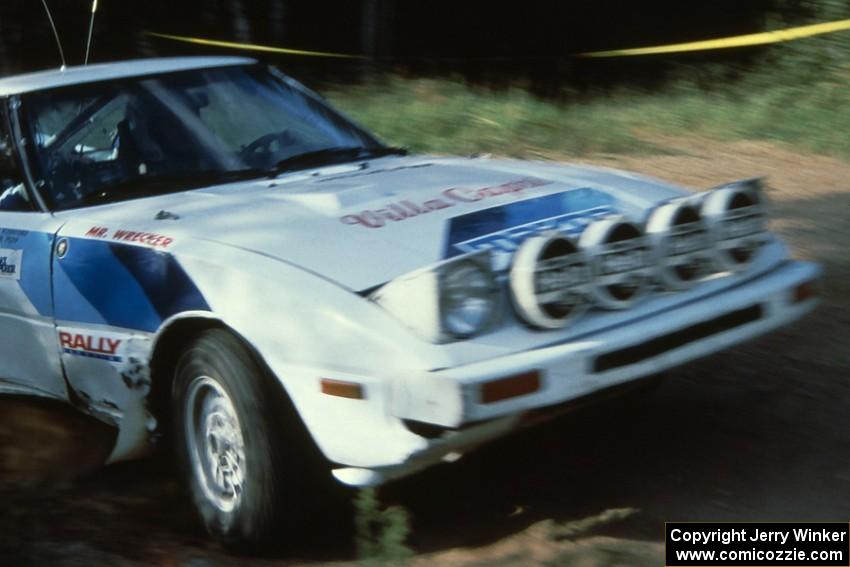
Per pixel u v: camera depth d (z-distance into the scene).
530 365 4.59
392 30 24.06
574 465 6.02
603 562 4.89
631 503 5.54
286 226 5.32
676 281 5.21
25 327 6.09
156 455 6.47
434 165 6.33
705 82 17.95
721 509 5.41
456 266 4.64
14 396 6.42
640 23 24.55
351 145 6.79
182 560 5.18
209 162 6.32
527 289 4.75
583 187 5.84
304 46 24.23
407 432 4.64
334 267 4.95
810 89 15.32
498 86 21.41
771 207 10.59
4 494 5.84
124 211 5.86
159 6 23.53
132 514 5.75
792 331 7.55
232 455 5.17
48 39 22.62
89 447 6.41
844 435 6.09
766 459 5.89
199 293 5.15
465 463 6.13
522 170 6.18
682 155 12.94
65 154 6.31
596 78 23.30
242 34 22.84
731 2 23.36
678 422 6.41
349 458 4.76
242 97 6.79
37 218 6.11
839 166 12.28
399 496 5.79
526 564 4.97
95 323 5.68
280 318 4.87
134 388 5.58
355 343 4.69
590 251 4.95
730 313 5.24
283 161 6.45
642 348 4.93
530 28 25.64
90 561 5.07
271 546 5.18
